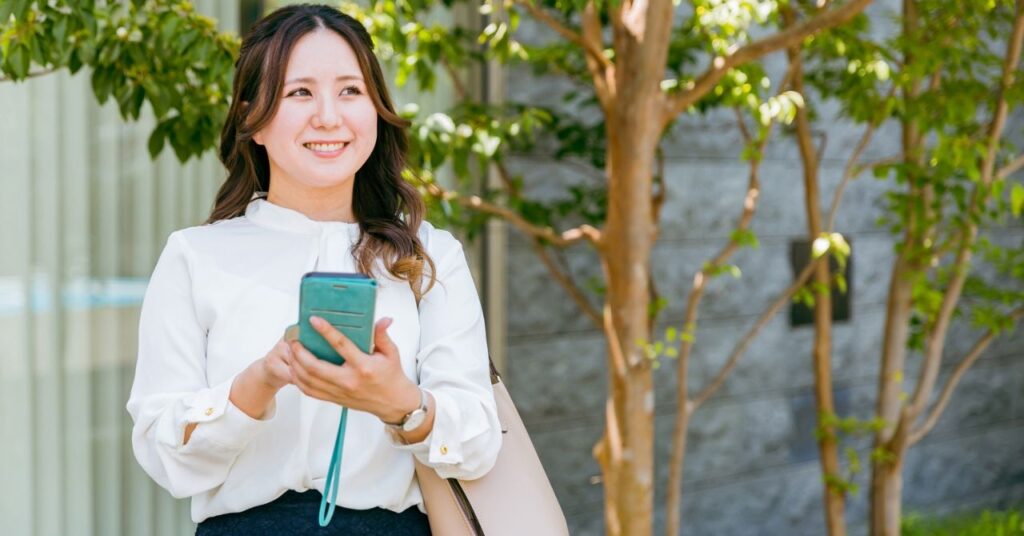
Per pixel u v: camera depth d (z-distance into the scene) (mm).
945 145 3043
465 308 1476
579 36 2770
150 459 1377
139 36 2375
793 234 4879
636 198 2775
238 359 1387
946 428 5605
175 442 1315
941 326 3660
